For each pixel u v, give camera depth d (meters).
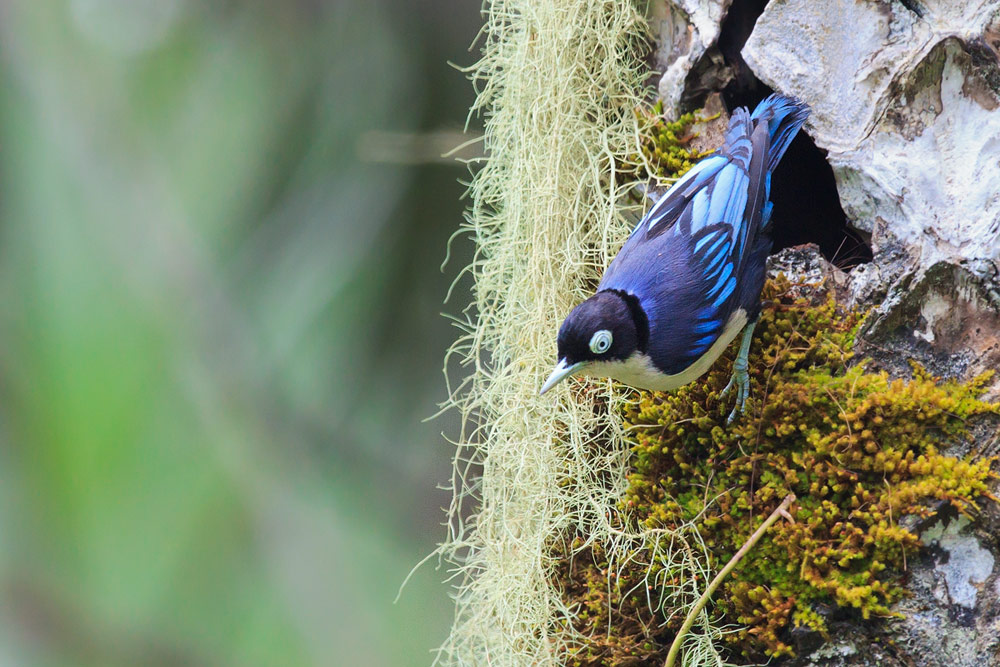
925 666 4.93
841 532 4.94
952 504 4.93
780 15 4.98
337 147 5.10
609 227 5.00
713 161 4.98
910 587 4.94
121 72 5.07
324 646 5.07
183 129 5.08
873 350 4.96
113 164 5.06
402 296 5.12
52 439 5.03
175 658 5.05
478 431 5.05
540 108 5.02
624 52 5.02
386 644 5.08
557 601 4.98
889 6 4.96
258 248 5.09
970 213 4.95
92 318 5.04
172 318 5.05
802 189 5.04
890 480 4.94
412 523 5.11
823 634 4.94
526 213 5.02
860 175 4.96
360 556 5.09
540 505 4.99
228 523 5.07
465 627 5.00
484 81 5.11
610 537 4.97
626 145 5.01
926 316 4.95
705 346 4.96
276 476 5.09
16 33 5.06
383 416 5.12
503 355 5.02
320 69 5.09
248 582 5.07
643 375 4.96
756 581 4.95
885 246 4.96
